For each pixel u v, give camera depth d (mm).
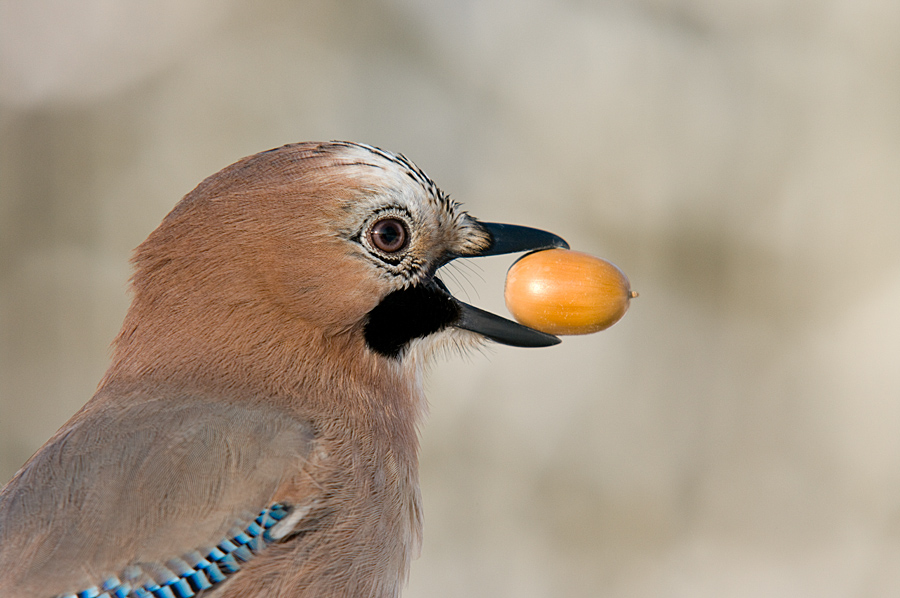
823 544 12047
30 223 13039
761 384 12672
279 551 5219
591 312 6012
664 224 13281
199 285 5699
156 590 4891
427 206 5980
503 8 14211
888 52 13344
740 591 11781
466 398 12164
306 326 5762
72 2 13633
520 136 13766
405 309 5988
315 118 13922
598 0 14195
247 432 5367
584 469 12133
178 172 13539
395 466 5867
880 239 12836
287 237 5648
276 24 14070
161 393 5551
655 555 11969
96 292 12938
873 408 12430
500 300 12203
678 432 12422
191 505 5047
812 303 12875
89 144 13352
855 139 13164
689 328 12875
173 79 13766
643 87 13742
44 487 5086
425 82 14070
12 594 4734
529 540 11875
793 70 13555
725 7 13805
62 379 12711
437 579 11578
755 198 13281
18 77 13289
